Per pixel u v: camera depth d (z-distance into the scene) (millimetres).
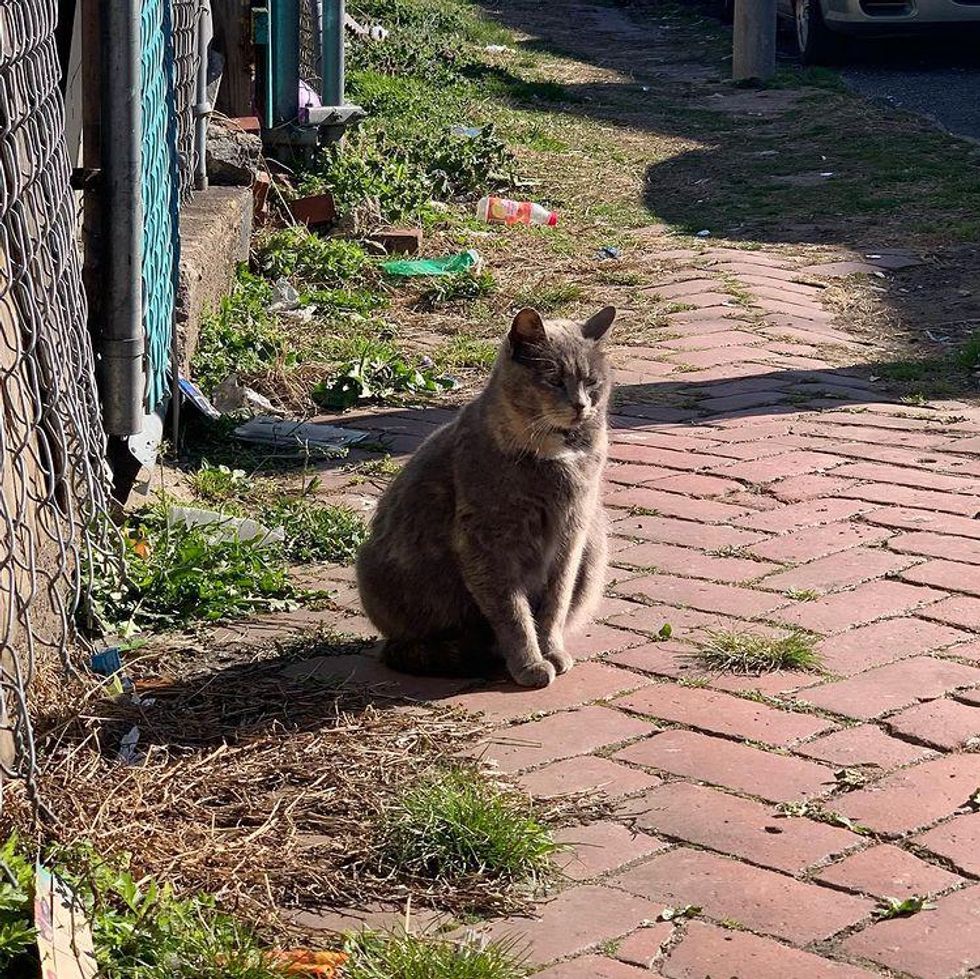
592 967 3672
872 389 9000
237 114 12430
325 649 5734
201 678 5402
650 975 3629
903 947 3703
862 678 5246
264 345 9250
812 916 3852
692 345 9922
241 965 3568
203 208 9828
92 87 6320
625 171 15656
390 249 12078
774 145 16609
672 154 16453
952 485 7199
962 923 3797
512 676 5418
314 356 9461
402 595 5531
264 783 4586
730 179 15070
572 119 18391
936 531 6598
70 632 5379
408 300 10984
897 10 19578
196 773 4598
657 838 4273
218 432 8047
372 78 18719
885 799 4422
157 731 4918
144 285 6684
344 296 10734
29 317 4613
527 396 5254
